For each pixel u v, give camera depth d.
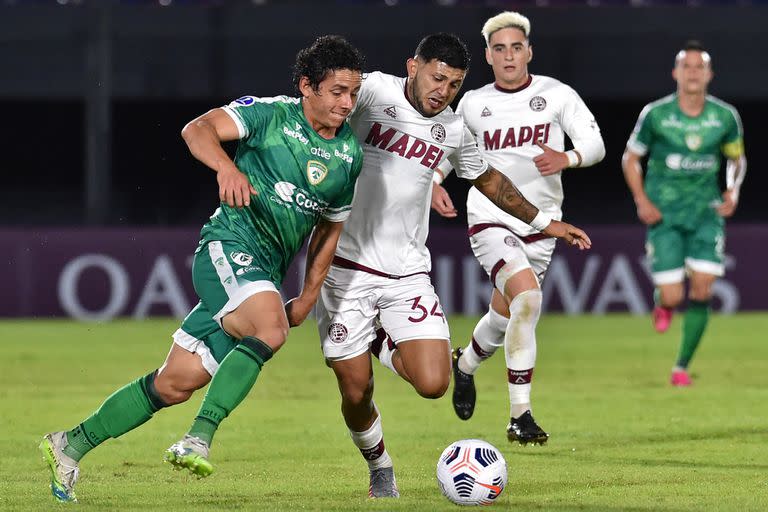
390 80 21.09
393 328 21.00
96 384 38.00
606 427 28.89
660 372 41.44
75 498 19.16
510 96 27.58
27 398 34.66
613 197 82.81
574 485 21.02
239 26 68.88
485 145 27.77
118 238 60.78
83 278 60.50
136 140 81.38
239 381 17.45
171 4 69.81
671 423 29.48
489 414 31.48
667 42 69.81
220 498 19.62
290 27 68.81
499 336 27.36
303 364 44.56
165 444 26.34
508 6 69.38
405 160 21.02
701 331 37.78
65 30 68.12
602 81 70.12
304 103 18.91
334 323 20.92
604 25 69.56
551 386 37.66
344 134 19.14
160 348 48.66
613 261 62.91
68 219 83.06
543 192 27.83
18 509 18.23
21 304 60.50
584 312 62.81
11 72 68.62
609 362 44.34
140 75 68.75
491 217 26.95
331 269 21.17
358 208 21.11
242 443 26.58
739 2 74.50
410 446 26.17
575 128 27.09
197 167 81.75
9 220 82.50
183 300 61.12
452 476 18.66
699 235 38.91
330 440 27.02
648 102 81.88
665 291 39.84
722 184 85.12
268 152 18.66
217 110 18.44
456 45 20.39
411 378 20.81
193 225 82.00
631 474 22.27
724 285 63.72
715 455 24.64
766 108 84.00
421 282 21.23
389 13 68.62
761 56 69.81
